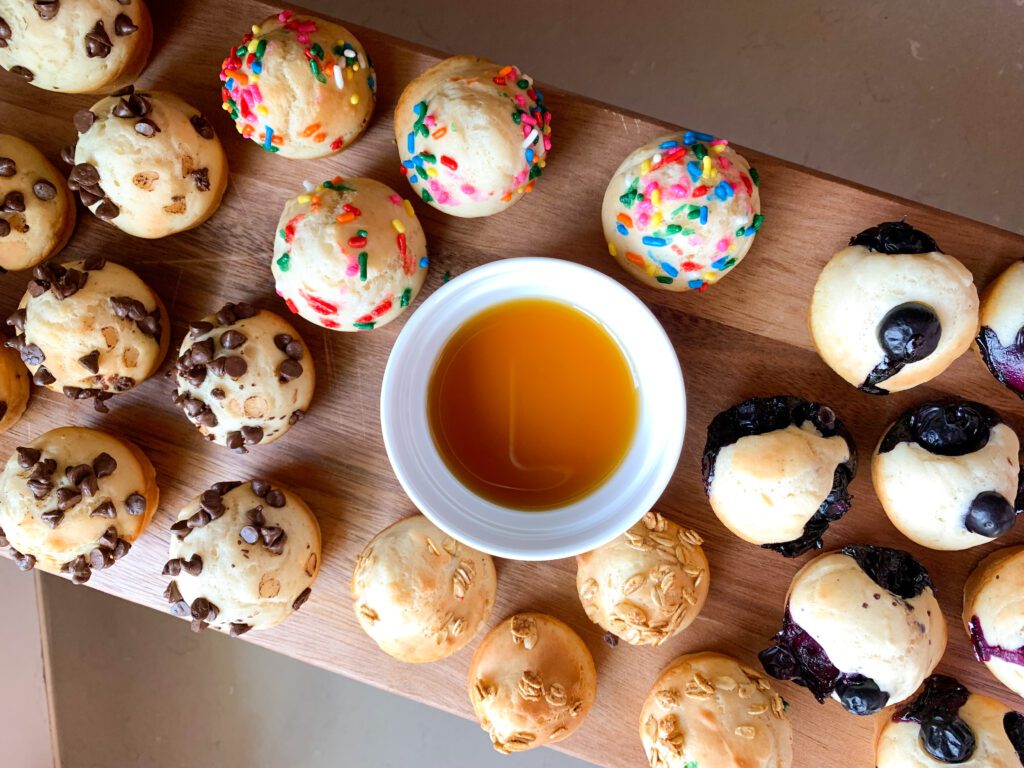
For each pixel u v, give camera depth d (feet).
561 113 0.94
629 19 1.40
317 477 0.97
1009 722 0.92
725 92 1.40
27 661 1.29
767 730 0.90
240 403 0.89
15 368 0.94
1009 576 0.90
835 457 0.89
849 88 1.39
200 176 0.89
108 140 0.86
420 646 0.92
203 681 1.41
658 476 0.84
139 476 0.93
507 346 0.90
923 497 0.89
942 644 0.92
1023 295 0.89
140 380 0.93
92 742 1.38
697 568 0.93
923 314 0.84
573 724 0.94
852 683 0.89
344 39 0.89
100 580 0.97
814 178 0.93
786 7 1.39
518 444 0.90
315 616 0.97
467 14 1.40
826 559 0.93
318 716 1.42
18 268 0.94
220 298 0.96
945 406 0.91
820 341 0.91
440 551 0.92
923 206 0.93
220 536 0.89
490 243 0.95
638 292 0.95
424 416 0.88
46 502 0.89
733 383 0.95
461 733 1.42
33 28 0.85
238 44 0.94
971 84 1.38
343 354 0.96
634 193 0.85
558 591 0.98
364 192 0.88
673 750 0.90
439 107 0.86
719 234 0.85
